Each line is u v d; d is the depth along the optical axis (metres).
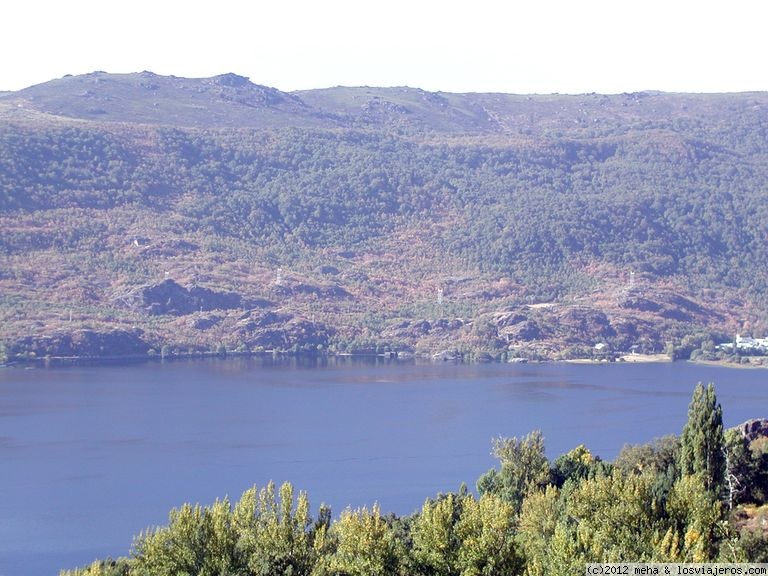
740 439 150.00
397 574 106.38
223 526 107.56
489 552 104.62
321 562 105.69
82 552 184.00
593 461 174.00
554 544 101.31
